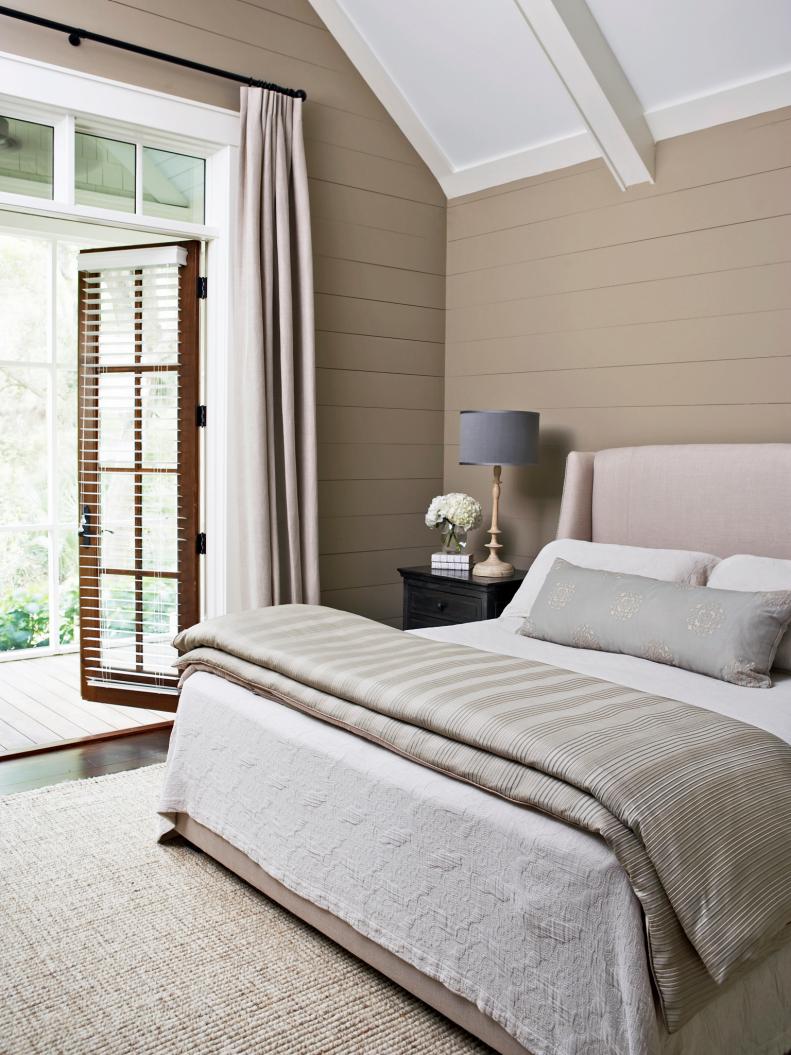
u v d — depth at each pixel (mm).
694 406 4047
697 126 3965
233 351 4348
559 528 4219
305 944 2508
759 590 3076
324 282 4715
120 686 4637
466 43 4316
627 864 1714
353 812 2344
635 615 3141
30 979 2311
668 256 4117
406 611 4715
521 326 4809
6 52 3654
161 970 2359
